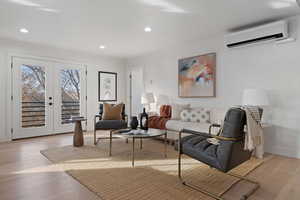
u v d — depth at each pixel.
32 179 2.21
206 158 1.97
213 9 2.77
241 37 3.39
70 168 2.55
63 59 5.05
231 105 3.77
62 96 5.05
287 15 2.99
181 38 4.14
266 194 1.89
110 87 6.06
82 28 3.51
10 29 3.55
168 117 4.35
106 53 5.55
